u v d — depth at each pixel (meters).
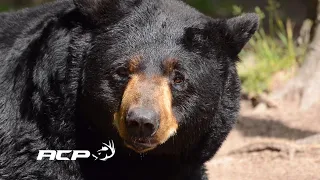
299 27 24.94
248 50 21.58
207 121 9.91
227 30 10.06
